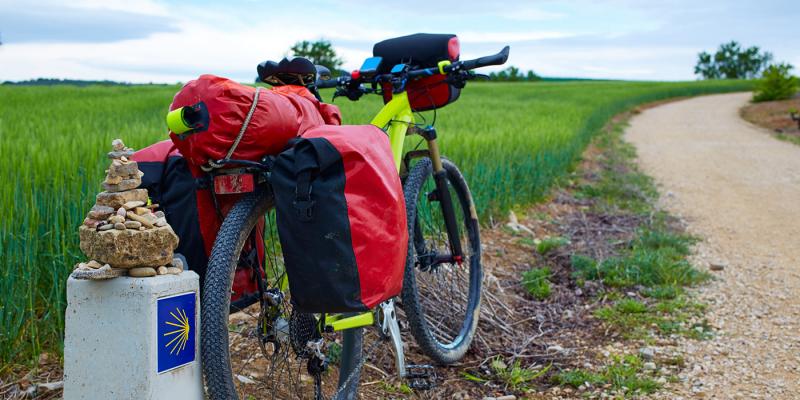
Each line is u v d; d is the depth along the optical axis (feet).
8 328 10.11
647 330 13.51
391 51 10.83
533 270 16.94
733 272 18.28
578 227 23.43
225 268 7.10
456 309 12.61
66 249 11.43
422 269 11.27
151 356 6.59
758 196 32.73
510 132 38.37
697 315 14.44
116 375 6.67
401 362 9.53
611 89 182.29
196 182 7.48
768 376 11.37
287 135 7.45
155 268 6.83
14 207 12.77
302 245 7.07
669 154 53.83
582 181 34.86
